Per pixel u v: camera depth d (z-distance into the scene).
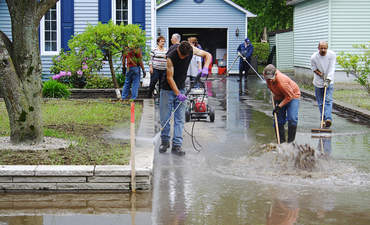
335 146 9.43
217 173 7.37
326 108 11.55
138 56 15.50
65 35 19.88
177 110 8.77
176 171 7.52
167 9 32.62
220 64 34.28
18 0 7.99
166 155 8.66
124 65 16.14
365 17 21.95
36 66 8.23
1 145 8.17
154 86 15.54
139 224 5.26
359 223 5.27
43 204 5.94
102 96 17.09
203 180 7.00
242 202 6.00
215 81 26.50
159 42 15.23
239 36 33.12
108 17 19.97
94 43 16.14
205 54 9.02
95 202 6.02
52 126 10.53
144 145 8.55
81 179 6.47
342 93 18.39
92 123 11.19
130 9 20.00
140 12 20.02
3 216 5.50
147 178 6.51
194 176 7.22
